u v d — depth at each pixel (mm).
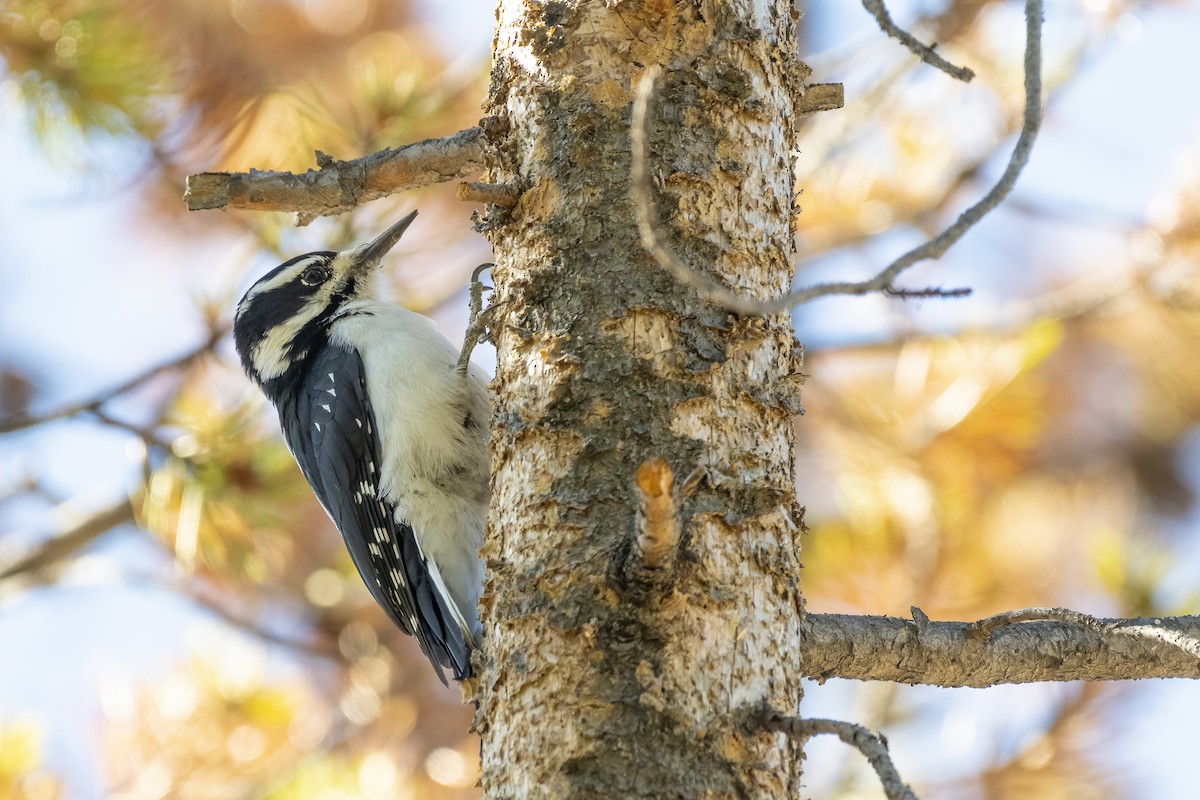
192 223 12148
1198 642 6535
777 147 6148
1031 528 11805
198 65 11141
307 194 7375
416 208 11812
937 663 6562
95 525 12766
